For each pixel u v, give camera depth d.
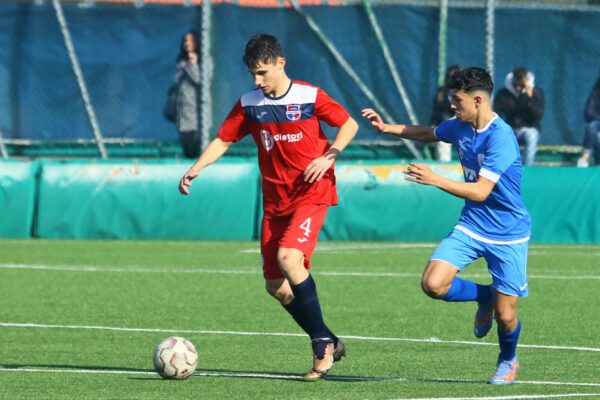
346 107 64.69
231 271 48.84
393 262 52.16
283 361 28.00
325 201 25.39
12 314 36.59
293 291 24.73
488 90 23.67
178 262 52.09
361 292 42.22
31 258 53.47
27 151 67.50
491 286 24.94
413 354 29.09
